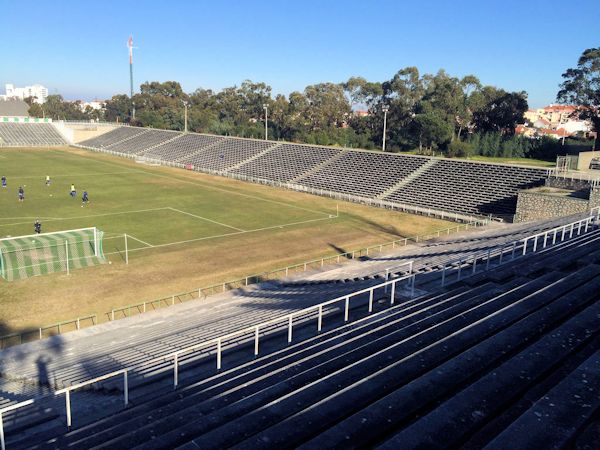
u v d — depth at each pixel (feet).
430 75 419.74
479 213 180.96
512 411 23.82
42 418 47.75
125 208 185.68
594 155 194.18
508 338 32.17
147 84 640.17
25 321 86.58
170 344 65.57
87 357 65.72
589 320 32.42
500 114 380.37
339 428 24.20
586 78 320.29
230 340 62.95
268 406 29.96
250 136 466.70
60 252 127.13
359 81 458.91
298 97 467.93
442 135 335.88
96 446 32.17
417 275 82.48
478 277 62.28
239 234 152.97
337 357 39.78
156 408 44.24
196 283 108.17
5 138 417.08
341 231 160.25
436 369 28.96
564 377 26.55
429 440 22.03
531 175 194.49
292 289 95.76
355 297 72.69
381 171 242.37
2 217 164.55
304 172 264.72
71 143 433.48
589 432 20.95
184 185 245.45
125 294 100.53
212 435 27.32
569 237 87.76
